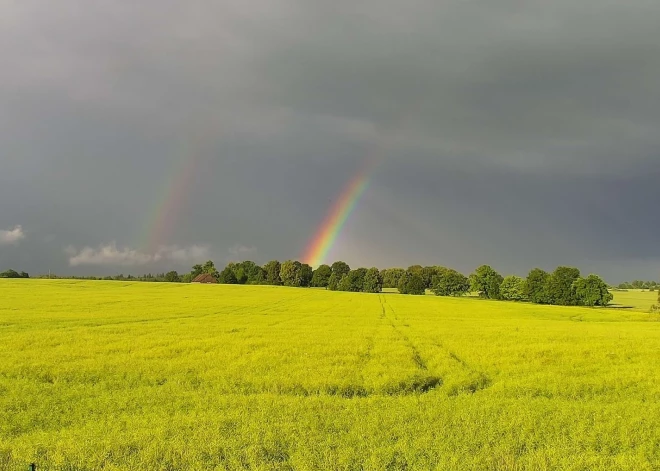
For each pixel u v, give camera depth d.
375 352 28.09
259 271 198.62
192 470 10.71
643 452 12.11
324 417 14.66
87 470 10.80
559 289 126.69
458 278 160.25
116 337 32.84
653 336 39.09
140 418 14.69
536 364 25.09
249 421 14.10
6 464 10.85
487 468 10.97
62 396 17.56
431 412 15.30
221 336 34.16
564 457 11.60
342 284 168.00
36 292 88.94
